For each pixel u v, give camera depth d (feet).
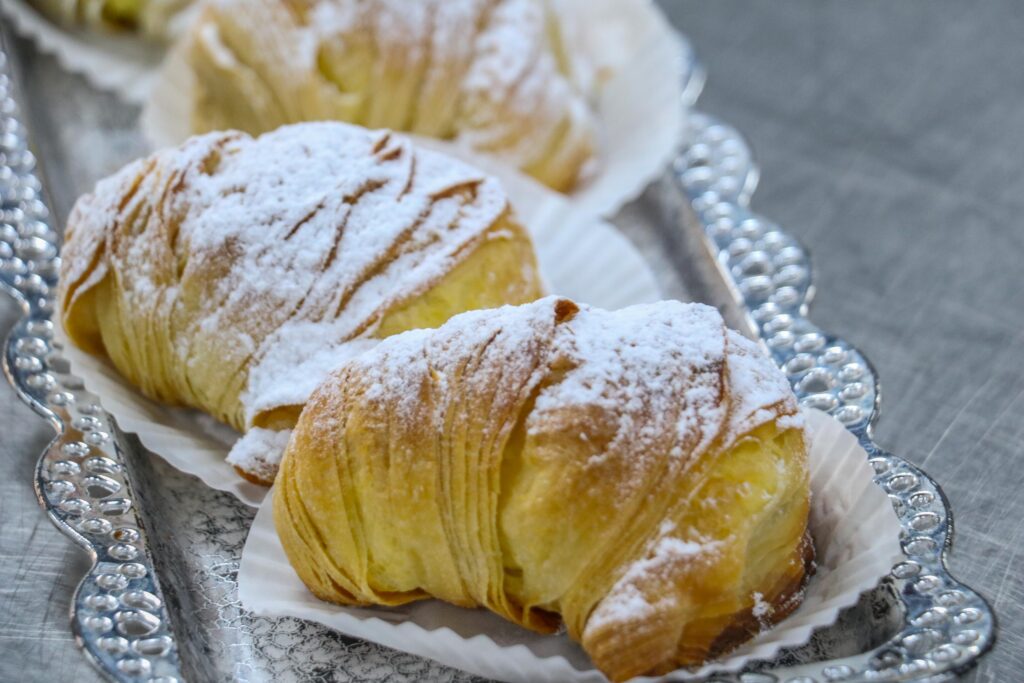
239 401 1.63
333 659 1.51
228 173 1.67
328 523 1.49
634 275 1.80
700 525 1.43
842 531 1.52
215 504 1.63
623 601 1.43
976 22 2.20
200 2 2.02
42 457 1.61
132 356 1.67
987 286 1.84
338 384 1.51
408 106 1.91
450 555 1.48
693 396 1.46
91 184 1.95
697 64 2.09
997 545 1.57
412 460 1.47
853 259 1.87
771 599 1.47
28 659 1.51
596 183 1.95
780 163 2.00
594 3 2.11
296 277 1.62
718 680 1.44
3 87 2.01
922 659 1.44
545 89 1.93
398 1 1.90
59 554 1.58
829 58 2.15
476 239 1.64
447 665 1.50
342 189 1.64
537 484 1.45
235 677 1.50
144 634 1.49
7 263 1.80
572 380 1.46
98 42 2.12
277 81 1.89
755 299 1.77
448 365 1.48
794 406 1.49
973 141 2.02
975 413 1.69
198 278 1.63
